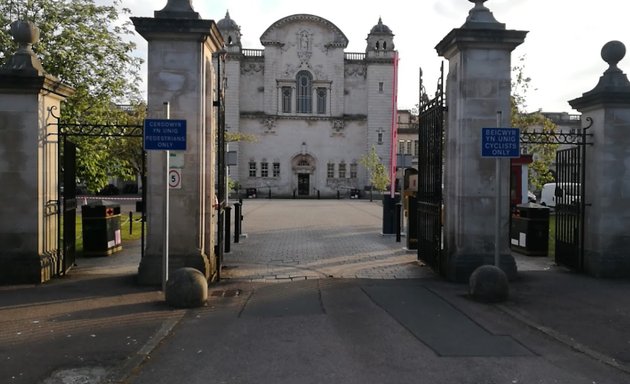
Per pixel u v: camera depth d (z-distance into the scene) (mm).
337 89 60594
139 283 9352
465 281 9789
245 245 15180
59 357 5711
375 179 49812
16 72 9281
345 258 12781
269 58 59688
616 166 10398
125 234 17750
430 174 11125
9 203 9484
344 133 60781
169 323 6996
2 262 9422
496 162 9219
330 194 60469
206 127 9805
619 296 8766
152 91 9430
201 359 5664
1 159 9461
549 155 25297
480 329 6836
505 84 9930
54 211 10195
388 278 10258
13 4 15297
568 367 5512
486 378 5172
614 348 6176
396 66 24766
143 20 9219
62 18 15883
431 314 7543
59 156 10023
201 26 9305
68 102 15656
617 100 10281
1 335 6465
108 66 17125
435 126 10688
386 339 6363
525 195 18594
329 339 6348
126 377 5156
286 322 7078
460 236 9930
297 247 14797
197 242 9484
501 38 9773
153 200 9453
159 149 8305
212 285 9531
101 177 17516
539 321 7273
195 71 9469
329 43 60375
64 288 9055
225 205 13461
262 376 5188
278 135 60062
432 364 5535
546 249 13664
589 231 10727
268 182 59969
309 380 5082
